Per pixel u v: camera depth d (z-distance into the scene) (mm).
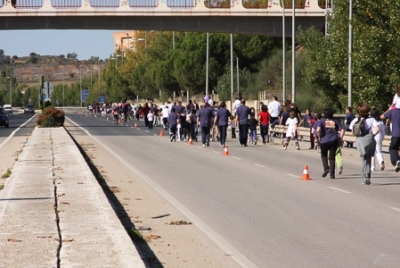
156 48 153500
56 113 75688
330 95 66312
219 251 13672
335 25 53250
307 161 34656
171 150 42688
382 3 47281
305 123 53469
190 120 49219
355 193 22125
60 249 12188
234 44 116438
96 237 13234
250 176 27406
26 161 31016
